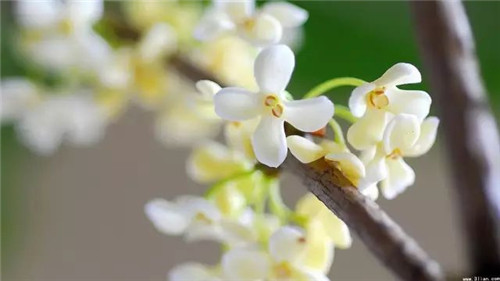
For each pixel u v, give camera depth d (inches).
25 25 8.8
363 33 10.0
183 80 8.0
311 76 10.0
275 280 5.9
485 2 10.0
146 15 8.3
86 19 8.0
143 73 8.0
